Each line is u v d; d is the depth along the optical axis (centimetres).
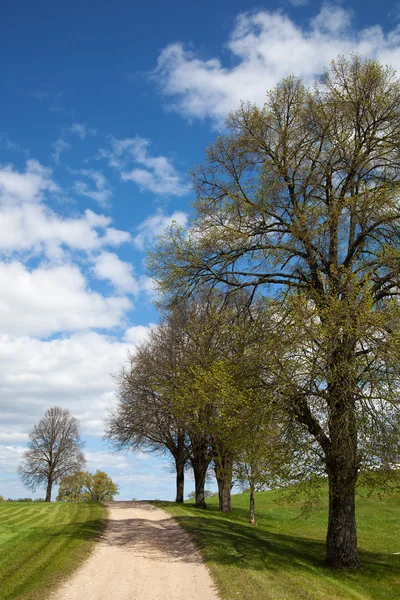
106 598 1062
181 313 1781
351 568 1455
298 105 1655
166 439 3381
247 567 1353
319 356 1259
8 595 1025
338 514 1498
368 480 1363
